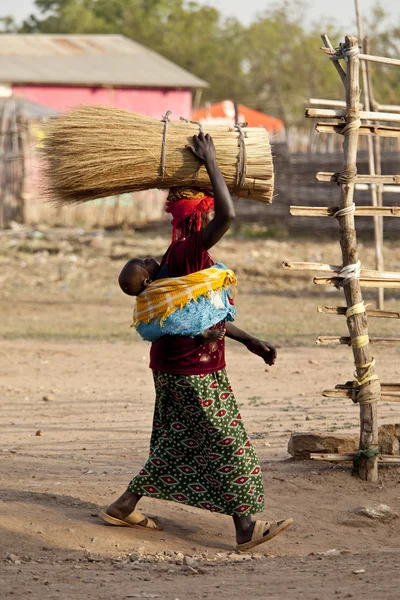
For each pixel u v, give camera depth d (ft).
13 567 29.37
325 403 58.44
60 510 34.86
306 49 334.85
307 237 167.53
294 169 172.04
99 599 25.70
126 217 198.18
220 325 31.94
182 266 31.50
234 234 171.83
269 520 35.40
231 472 31.91
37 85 208.74
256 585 27.17
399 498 38.40
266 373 70.13
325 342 39.60
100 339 89.61
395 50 230.27
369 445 40.06
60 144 32.40
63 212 192.44
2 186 186.29
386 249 147.23
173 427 32.63
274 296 117.50
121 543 32.37
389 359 73.92
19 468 42.11
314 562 30.55
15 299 118.42
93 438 49.96
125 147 32.12
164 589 26.78
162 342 31.81
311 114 38.93
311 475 40.81
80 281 132.46
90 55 231.50
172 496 32.73
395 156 155.33
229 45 406.82
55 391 65.05
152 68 227.61
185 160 32.27
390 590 25.89
